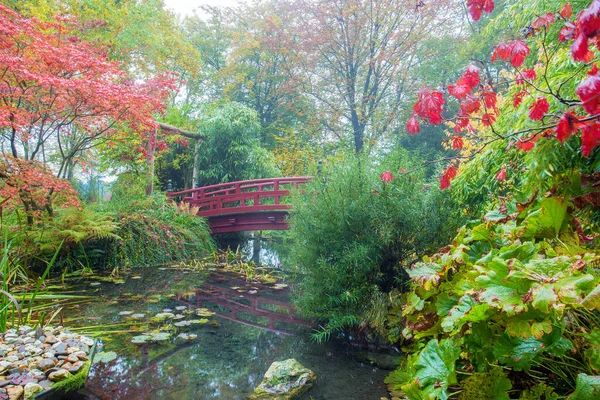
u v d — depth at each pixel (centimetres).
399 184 316
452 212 310
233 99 1491
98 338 290
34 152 491
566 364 105
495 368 105
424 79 1102
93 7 720
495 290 102
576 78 152
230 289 484
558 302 84
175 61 1150
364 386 226
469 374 118
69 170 957
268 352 280
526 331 96
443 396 107
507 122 236
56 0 695
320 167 385
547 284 90
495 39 779
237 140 987
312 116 1261
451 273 160
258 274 584
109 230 559
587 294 82
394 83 1210
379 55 1091
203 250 729
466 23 1118
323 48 1200
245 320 358
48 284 460
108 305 388
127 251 600
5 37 406
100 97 468
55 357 234
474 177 286
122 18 796
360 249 303
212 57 1565
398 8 1061
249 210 716
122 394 208
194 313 375
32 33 423
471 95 145
